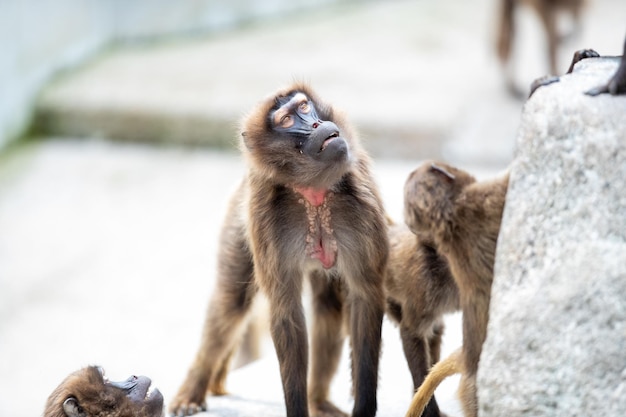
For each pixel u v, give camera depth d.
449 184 7.04
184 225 22.92
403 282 8.64
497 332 6.31
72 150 26.88
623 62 6.27
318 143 8.19
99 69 30.23
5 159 26.41
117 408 8.63
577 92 6.41
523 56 29.20
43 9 28.89
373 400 8.60
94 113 27.22
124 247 22.17
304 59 29.98
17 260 21.80
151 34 33.00
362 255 8.55
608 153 6.14
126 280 20.97
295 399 8.65
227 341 10.25
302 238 8.63
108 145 27.05
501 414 6.22
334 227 8.56
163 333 19.11
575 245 6.16
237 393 10.81
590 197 6.16
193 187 24.58
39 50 28.73
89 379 8.67
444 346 11.09
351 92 26.62
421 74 28.03
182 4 33.09
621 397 5.88
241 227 9.84
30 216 23.58
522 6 24.69
